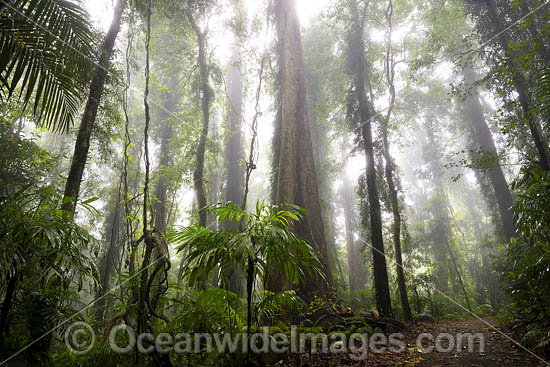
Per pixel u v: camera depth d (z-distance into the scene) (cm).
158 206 1174
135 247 316
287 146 893
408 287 1193
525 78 687
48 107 310
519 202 470
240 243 253
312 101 1502
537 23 696
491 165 743
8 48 284
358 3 1104
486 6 762
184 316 296
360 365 367
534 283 461
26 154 683
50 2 310
